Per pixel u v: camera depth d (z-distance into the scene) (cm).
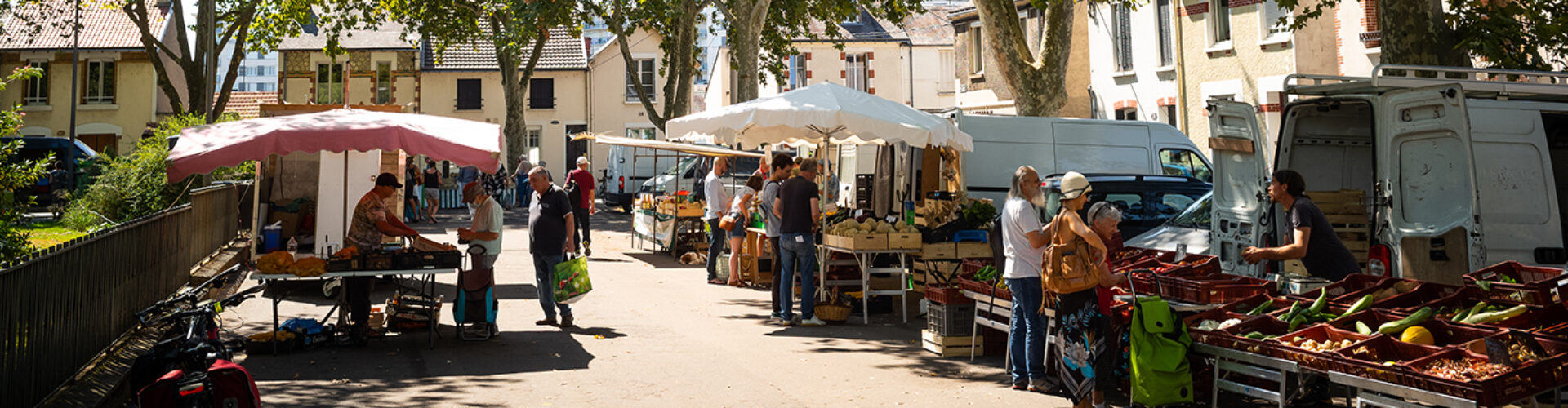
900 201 1378
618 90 4897
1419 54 1095
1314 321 626
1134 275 739
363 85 4800
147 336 848
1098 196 1200
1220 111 898
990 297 778
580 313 1114
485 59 4878
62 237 1540
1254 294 683
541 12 2981
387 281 1345
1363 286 676
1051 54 1656
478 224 930
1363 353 544
